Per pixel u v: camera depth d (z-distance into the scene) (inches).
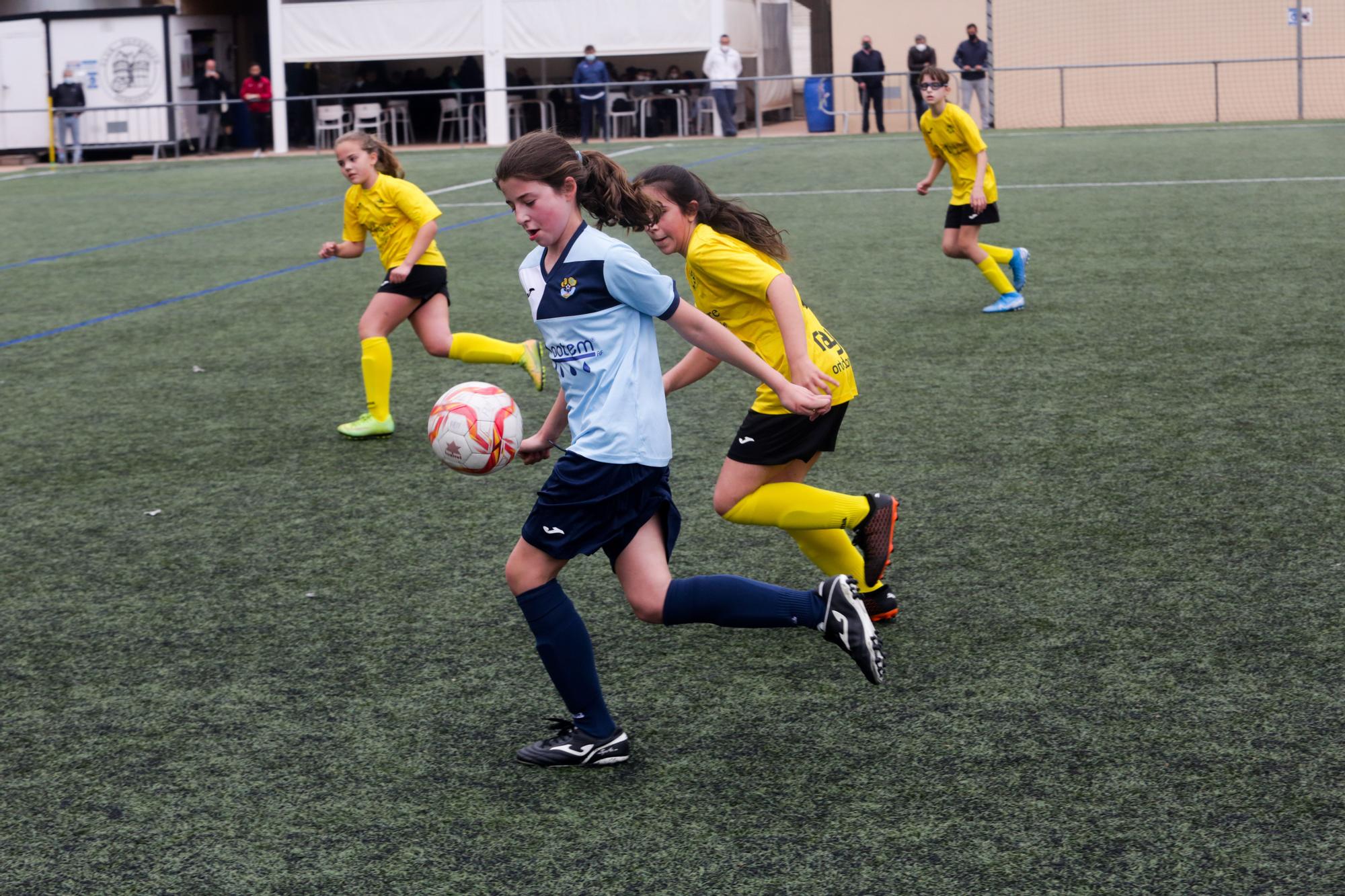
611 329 148.6
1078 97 1246.3
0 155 1337.4
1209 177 737.0
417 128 1397.6
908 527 229.6
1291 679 167.6
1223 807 139.2
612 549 154.6
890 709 165.0
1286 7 1197.1
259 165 1162.6
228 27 1443.2
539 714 168.6
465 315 450.3
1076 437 277.4
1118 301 417.1
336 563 225.8
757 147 1114.7
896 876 129.4
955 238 407.8
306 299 492.1
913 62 1229.1
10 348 419.5
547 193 146.2
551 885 130.9
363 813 146.4
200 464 289.4
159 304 490.9
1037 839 134.7
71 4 1376.7
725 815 142.5
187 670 185.6
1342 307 389.7
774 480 183.9
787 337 165.3
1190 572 204.1
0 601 214.5
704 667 179.6
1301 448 262.2
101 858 139.3
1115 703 163.5
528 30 1289.4
